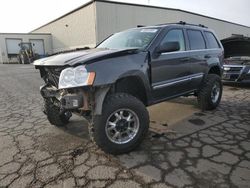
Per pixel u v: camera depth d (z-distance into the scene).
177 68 4.19
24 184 2.62
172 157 3.15
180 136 3.83
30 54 28.61
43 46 35.62
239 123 4.42
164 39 3.95
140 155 3.23
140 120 3.33
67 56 3.24
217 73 5.71
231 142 3.58
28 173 2.84
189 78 4.55
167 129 4.15
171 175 2.73
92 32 22.64
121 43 4.20
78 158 3.18
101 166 2.97
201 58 4.84
